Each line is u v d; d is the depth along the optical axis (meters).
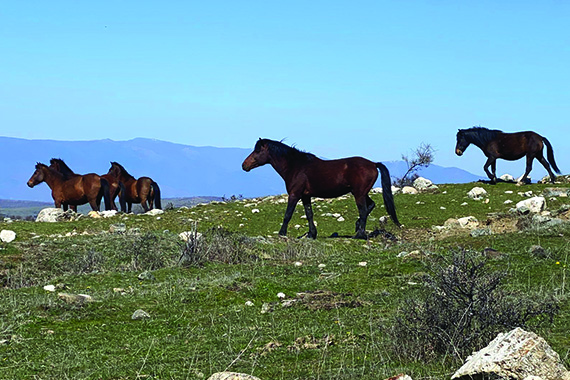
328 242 19.41
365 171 20.28
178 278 13.48
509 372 6.05
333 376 7.35
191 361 8.27
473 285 8.50
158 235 18.31
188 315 10.73
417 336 8.13
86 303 11.12
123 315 10.76
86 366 8.15
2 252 16.53
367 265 13.96
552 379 6.00
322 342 8.95
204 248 16.08
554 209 23.39
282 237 19.12
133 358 8.47
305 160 20.73
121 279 13.77
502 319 8.22
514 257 13.42
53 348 8.95
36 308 10.84
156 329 9.97
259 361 8.26
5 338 9.36
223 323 10.24
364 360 7.89
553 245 14.31
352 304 11.09
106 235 18.67
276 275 13.52
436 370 7.36
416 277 12.58
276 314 10.71
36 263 15.88
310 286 12.59
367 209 20.55
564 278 11.78
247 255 16.28
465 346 7.86
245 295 12.01
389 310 10.55
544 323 8.88
